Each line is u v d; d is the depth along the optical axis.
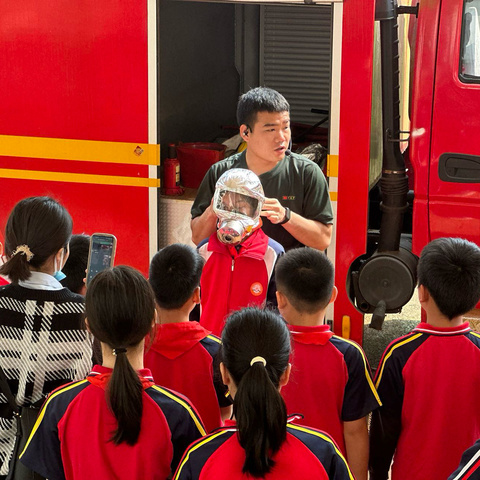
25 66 4.95
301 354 2.72
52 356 2.56
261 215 3.53
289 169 3.92
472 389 2.72
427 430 2.77
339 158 4.56
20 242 2.64
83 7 4.81
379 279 4.53
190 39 6.46
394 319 5.97
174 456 2.30
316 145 5.54
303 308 2.74
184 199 5.14
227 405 2.84
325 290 2.74
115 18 4.79
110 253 3.00
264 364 2.03
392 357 2.79
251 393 1.98
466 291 2.70
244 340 2.08
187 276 2.72
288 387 2.73
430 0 4.29
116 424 2.23
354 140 4.52
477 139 4.30
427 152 4.42
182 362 2.71
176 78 6.28
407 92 5.43
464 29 4.25
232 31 7.15
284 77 7.07
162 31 5.98
